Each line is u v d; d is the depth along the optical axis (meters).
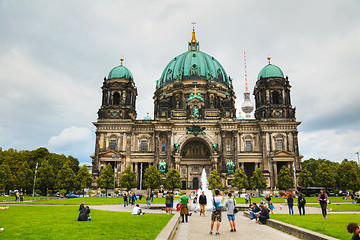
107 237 16.17
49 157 114.06
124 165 100.44
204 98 119.00
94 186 96.94
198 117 106.19
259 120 103.50
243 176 89.19
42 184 88.38
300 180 90.12
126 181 90.19
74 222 23.17
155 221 24.75
